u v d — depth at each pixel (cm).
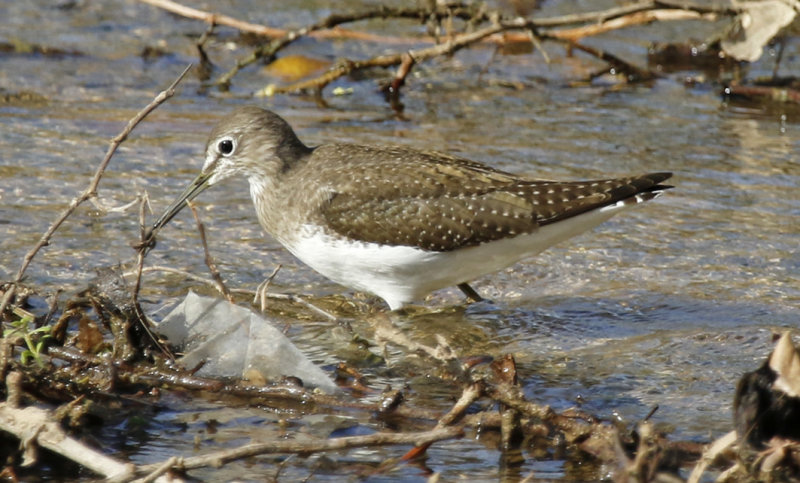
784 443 799
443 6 1916
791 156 1620
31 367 920
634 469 755
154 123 1703
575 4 2236
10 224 1316
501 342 1084
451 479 809
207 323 992
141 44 2105
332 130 1686
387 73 2012
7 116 1700
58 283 1159
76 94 1822
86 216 1360
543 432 865
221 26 2214
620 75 2002
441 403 942
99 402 909
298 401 930
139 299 1120
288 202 1187
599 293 1201
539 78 1998
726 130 1738
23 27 2153
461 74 2019
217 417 904
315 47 2116
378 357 1044
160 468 728
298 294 1198
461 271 1152
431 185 1130
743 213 1415
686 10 1858
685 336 1084
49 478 796
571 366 1020
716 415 912
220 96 1856
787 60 2073
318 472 818
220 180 1252
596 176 1509
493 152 1600
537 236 1127
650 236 1355
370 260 1143
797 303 1160
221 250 1296
